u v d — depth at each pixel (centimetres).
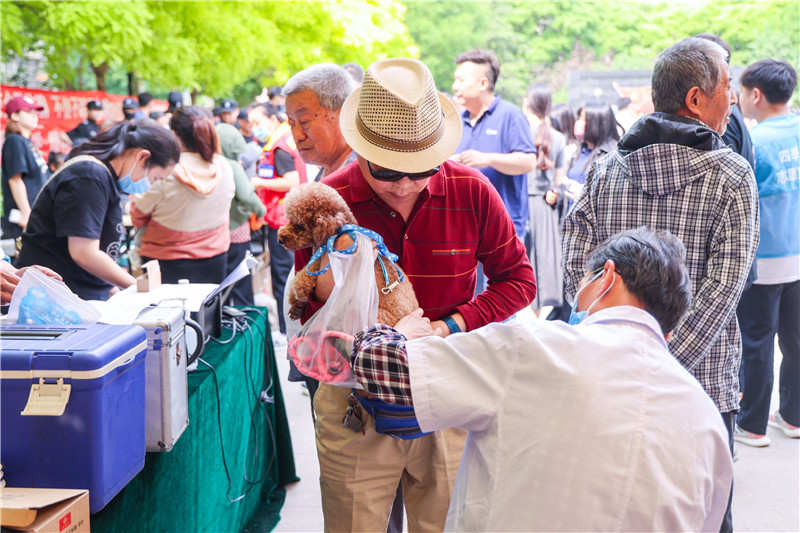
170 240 398
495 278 203
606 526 116
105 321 195
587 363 125
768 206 351
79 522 136
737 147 317
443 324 188
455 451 192
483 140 424
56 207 260
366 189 184
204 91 916
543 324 133
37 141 769
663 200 219
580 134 611
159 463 184
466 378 132
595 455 118
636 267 138
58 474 144
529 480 121
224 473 253
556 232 534
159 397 179
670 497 116
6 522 125
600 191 235
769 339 364
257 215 504
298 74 226
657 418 120
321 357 169
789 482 335
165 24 747
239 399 275
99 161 265
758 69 363
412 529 200
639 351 127
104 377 144
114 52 691
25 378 142
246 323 297
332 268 166
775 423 408
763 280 357
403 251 187
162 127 277
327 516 197
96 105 753
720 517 132
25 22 713
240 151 559
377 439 186
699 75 214
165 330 177
